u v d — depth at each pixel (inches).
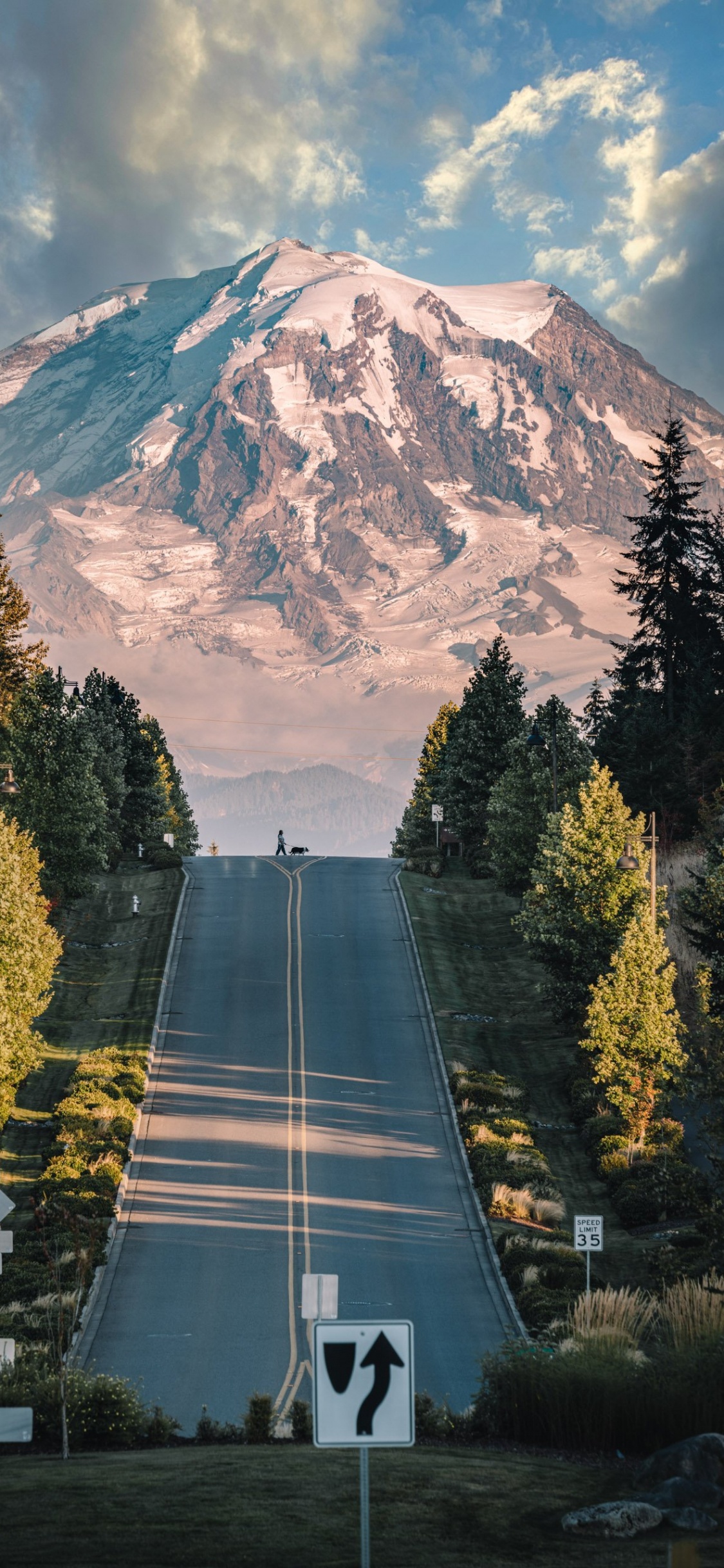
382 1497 816.9
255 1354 1644.9
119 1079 2839.6
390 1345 569.0
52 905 3624.5
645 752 4173.2
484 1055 3127.5
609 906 2896.2
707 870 2561.5
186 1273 1972.2
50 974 2458.2
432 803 6284.5
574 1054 3132.4
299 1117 2723.9
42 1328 1598.2
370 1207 2276.1
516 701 5187.0
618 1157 2422.5
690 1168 2293.3
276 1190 2349.9
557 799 3841.0
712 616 5012.3
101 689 6018.7
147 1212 2240.4
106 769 5344.5
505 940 4124.0
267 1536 725.9
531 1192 2289.6
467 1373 1585.9
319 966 3784.5
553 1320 1651.1
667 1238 2081.7
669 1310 1155.9
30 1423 876.6
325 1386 566.3
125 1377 1555.1
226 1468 914.1
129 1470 918.4
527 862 3909.9
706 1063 1785.2
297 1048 3137.3
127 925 4303.6
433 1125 2694.4
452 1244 2112.5
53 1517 768.3
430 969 3747.5
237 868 5349.4
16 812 3663.9
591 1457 979.9
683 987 3093.0
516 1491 831.7
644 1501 789.2
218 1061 3048.7
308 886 4847.4
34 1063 2354.8
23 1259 1913.1
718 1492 797.2
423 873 5167.3
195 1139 2603.3
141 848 5816.9
